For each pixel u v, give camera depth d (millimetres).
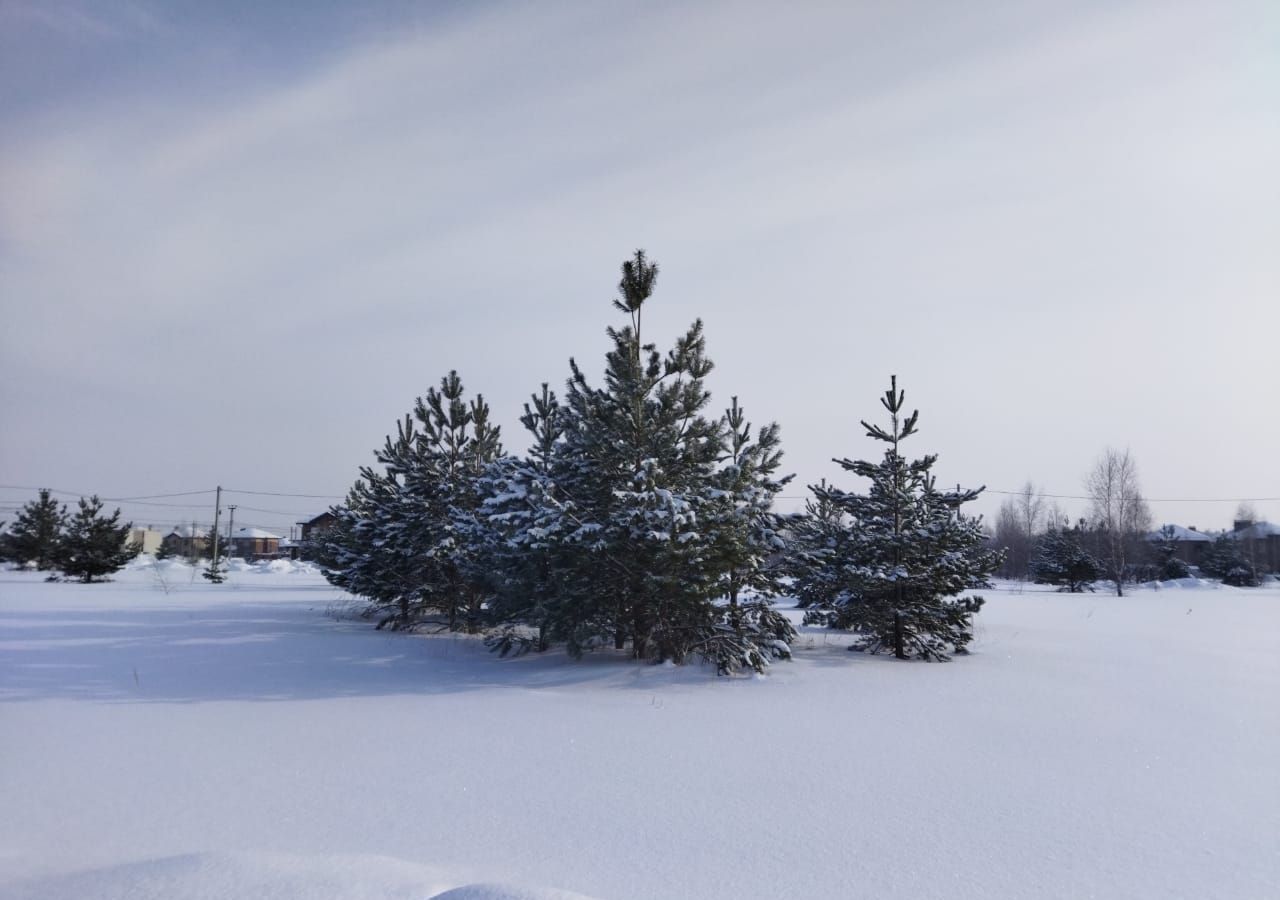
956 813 6203
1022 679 13117
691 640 14227
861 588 16031
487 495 16812
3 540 50000
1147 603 37688
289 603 28266
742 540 13812
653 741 8594
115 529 43688
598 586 14023
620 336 14609
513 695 11406
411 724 9398
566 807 6301
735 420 18484
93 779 7031
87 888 4391
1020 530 92500
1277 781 7172
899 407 17375
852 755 8031
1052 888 4801
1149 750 8297
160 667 13609
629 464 14547
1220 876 4988
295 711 10125
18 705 10367
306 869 4688
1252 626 24531
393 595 20641
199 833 5684
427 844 5488
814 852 5367
